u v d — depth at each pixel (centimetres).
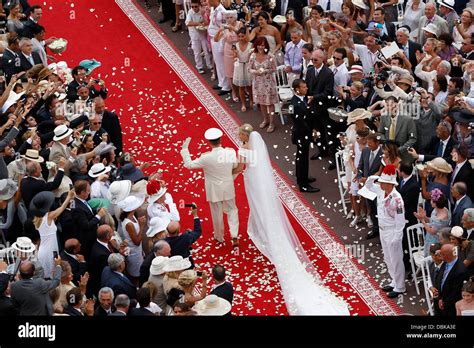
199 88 2944
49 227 1986
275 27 2819
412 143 2303
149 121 2800
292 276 2156
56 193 2125
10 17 2833
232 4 2886
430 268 2003
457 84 2323
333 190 2486
